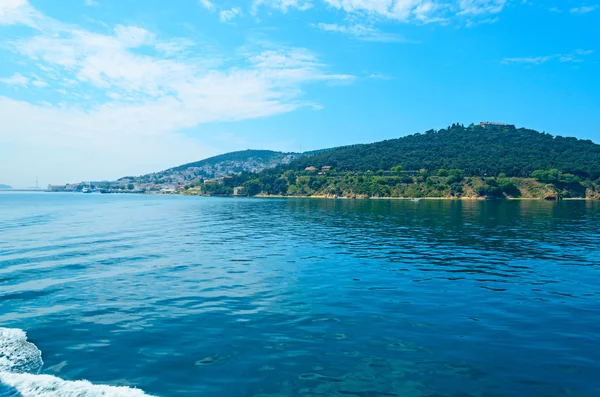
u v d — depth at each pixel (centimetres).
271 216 8019
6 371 1226
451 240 4153
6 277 2484
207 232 5062
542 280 2398
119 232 5056
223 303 1947
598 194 16775
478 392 1108
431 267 2792
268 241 4178
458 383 1156
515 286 2256
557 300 1980
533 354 1349
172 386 1146
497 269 2717
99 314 1783
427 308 1859
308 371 1237
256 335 1531
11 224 6106
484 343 1446
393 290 2180
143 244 3953
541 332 1550
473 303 1934
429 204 12975
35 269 2722
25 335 1533
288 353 1368
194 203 15600
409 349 1396
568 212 8456
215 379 1188
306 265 2883
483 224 5856
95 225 6022
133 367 1264
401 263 2938
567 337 1496
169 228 5597
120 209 10906
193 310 1839
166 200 19812
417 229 5244
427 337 1505
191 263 2959
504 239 4203
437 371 1230
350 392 1111
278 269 2745
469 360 1307
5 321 1694
